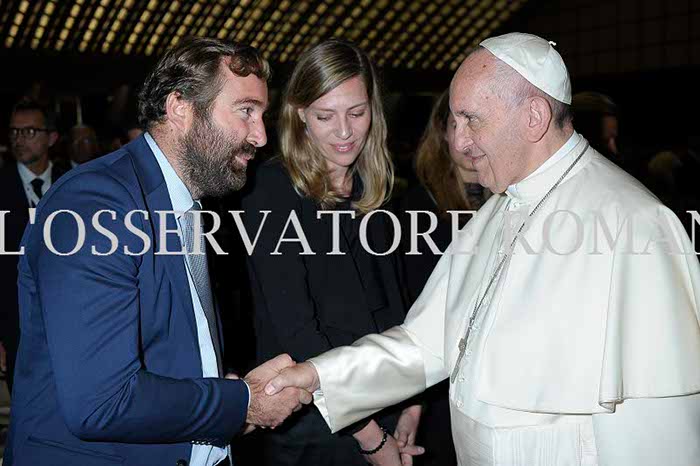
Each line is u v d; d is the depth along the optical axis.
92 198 1.57
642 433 1.60
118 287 1.52
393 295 2.33
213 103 1.69
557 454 1.69
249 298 2.31
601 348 1.62
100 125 6.70
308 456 2.23
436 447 2.56
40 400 1.63
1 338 3.40
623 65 8.63
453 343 1.93
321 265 2.22
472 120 1.75
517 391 1.67
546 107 1.72
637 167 4.31
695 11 8.03
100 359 1.49
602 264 1.65
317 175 2.23
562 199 1.76
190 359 1.70
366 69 2.25
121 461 1.64
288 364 2.03
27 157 3.53
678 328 1.58
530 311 1.71
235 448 2.68
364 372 2.03
